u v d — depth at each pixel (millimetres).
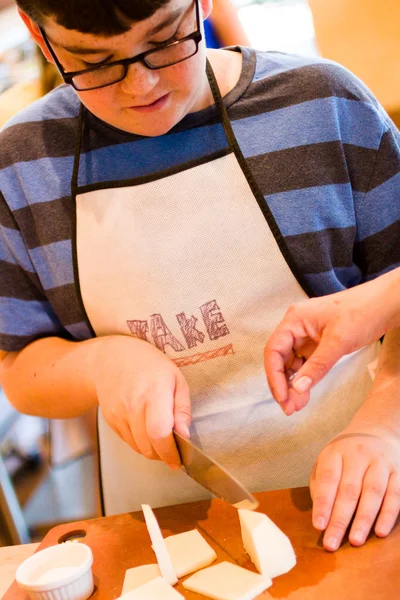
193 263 1069
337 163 1042
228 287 1078
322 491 930
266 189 1044
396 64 1746
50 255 1097
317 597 828
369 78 1787
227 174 1046
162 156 1062
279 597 839
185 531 1007
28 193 1082
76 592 895
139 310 1098
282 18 2201
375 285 931
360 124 1045
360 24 1745
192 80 892
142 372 969
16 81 1806
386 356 1081
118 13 748
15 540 1722
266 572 869
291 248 1056
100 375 1011
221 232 1057
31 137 1089
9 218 1104
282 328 937
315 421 1132
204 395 1135
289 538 933
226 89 1063
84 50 809
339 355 897
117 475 1259
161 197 1054
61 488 2062
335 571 861
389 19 1711
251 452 1135
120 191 1059
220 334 1098
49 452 2072
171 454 917
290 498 1011
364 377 1168
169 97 902
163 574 908
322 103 1034
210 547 950
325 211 1049
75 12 746
